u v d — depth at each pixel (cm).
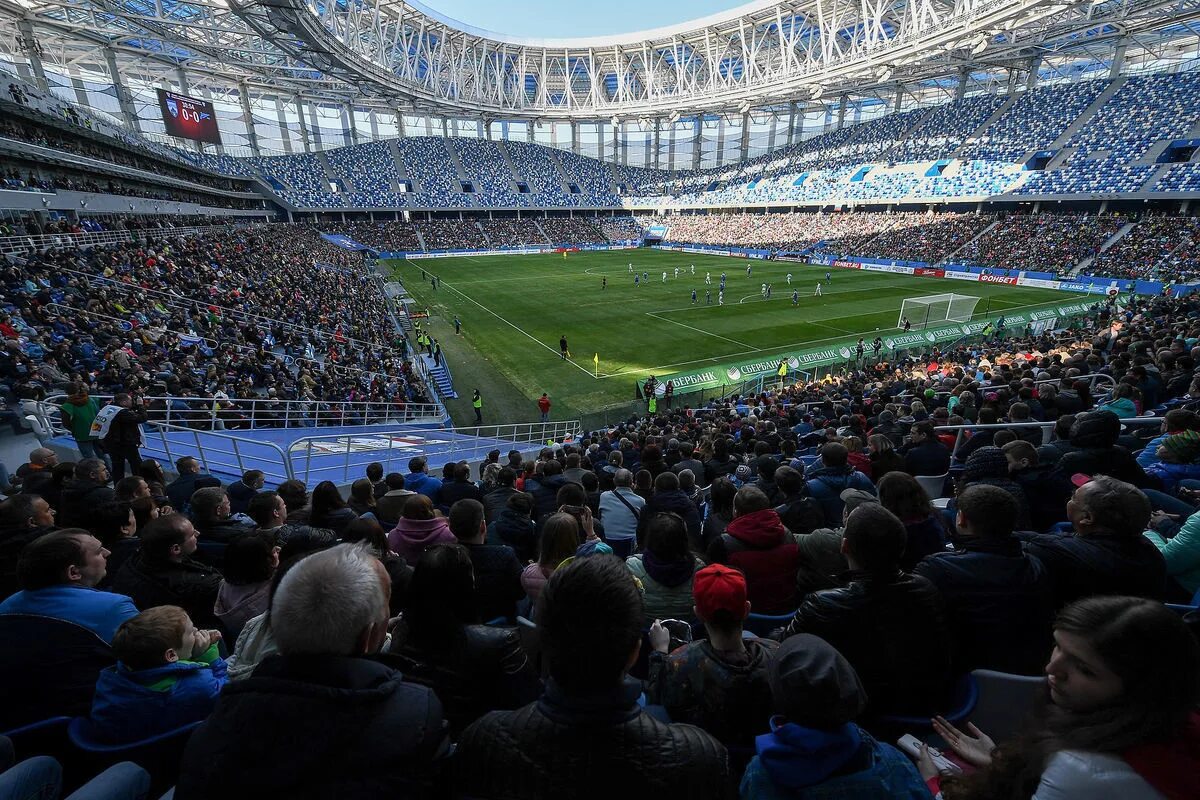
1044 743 182
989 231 5981
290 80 6825
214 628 430
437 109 9431
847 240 7000
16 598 344
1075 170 5803
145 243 3116
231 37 5594
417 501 552
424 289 5362
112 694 293
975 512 316
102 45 5288
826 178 8212
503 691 273
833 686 194
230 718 174
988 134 6906
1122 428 836
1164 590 320
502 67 9194
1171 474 532
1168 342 1414
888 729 295
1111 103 6103
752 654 273
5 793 249
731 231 8769
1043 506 525
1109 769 164
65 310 1756
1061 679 185
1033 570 305
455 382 2900
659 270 6431
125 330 1844
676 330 3788
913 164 7269
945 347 3070
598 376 2966
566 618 177
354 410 2008
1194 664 163
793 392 2209
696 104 9025
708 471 973
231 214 6481
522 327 3931
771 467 717
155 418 1413
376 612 203
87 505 564
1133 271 4444
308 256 5244
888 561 278
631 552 682
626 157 11838
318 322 3105
